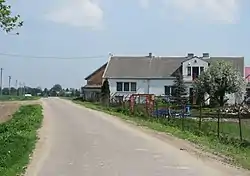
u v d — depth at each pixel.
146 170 14.41
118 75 82.75
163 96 72.56
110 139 23.27
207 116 42.84
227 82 65.38
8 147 18.14
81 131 27.48
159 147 20.28
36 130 27.92
